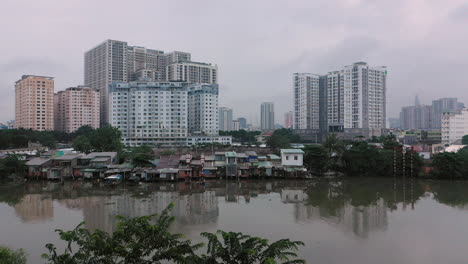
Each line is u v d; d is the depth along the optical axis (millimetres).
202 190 81000
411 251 41625
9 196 73750
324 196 74375
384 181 95500
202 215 57719
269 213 59312
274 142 147000
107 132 123625
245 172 96625
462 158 95500
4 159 93125
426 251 41656
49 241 44750
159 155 113625
